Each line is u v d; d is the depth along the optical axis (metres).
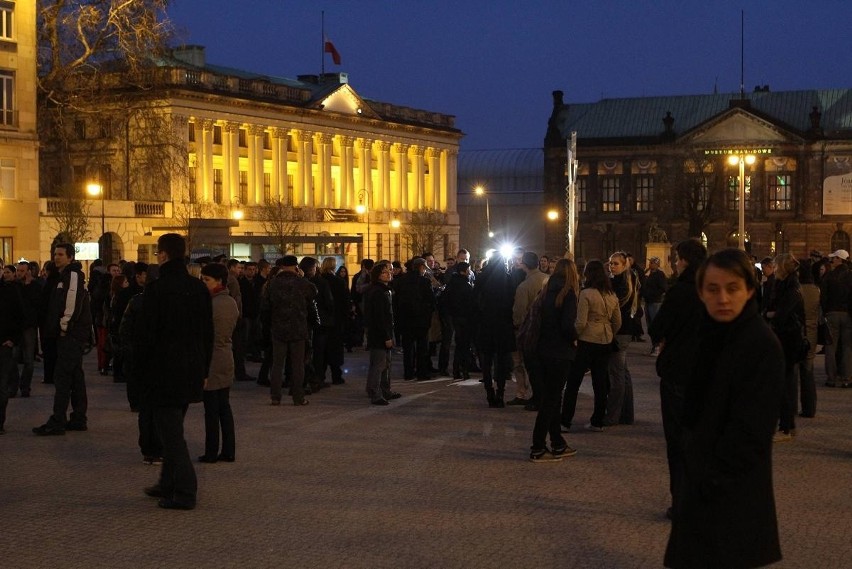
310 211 90.75
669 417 10.62
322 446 15.27
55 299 16.44
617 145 112.25
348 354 32.09
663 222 111.06
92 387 23.09
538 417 14.03
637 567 9.24
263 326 21.88
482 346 19.52
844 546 9.94
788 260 15.45
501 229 126.44
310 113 91.31
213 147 81.69
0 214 57.28
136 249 70.31
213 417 13.99
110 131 72.88
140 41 57.19
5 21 57.03
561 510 11.31
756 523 5.71
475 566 9.29
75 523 10.91
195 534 10.42
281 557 9.59
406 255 104.19
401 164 105.00
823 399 20.53
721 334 6.02
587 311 16.16
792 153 106.88
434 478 12.96
